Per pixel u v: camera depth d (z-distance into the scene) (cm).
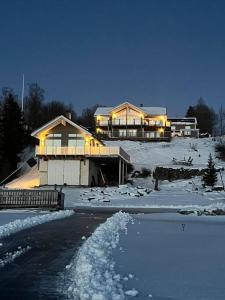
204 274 986
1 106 8519
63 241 1470
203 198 4272
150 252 1256
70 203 3997
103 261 1093
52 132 5534
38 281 895
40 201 3130
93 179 5547
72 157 5378
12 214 2662
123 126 8231
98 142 5953
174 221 2269
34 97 11281
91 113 12512
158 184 5544
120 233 1684
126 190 4631
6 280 904
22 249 1298
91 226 1962
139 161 6606
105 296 769
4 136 6750
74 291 809
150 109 8488
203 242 1462
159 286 873
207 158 6750
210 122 12975
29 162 6594
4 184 5738
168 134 8050
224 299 781
